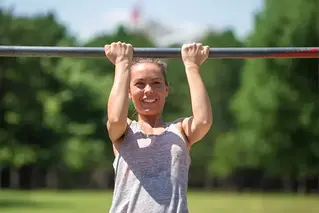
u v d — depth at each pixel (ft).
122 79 13.56
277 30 121.39
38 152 136.56
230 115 186.70
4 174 178.29
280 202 104.73
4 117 120.98
